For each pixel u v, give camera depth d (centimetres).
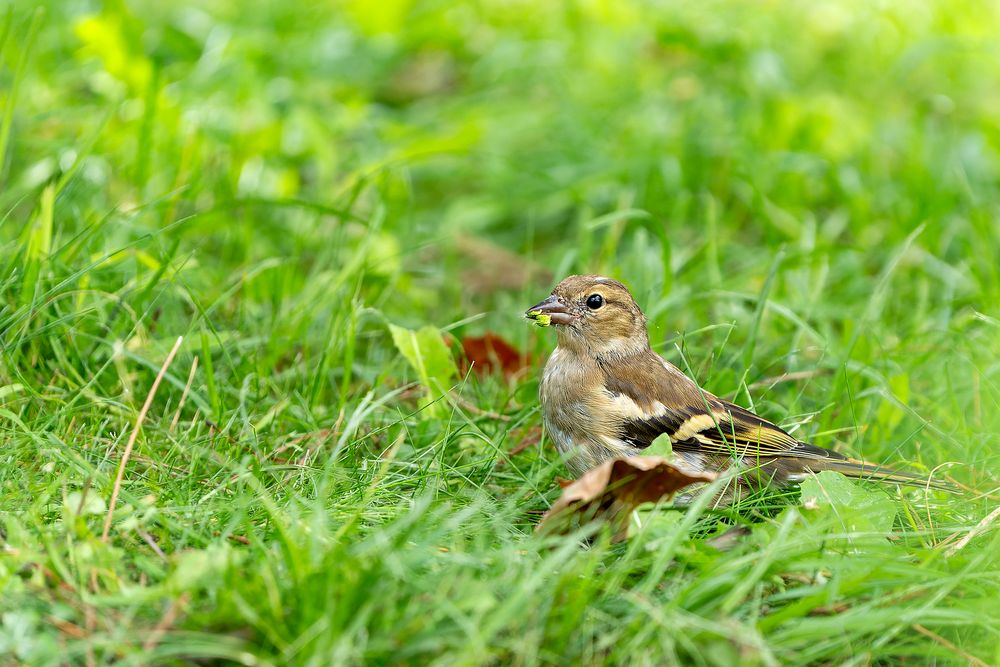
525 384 1070
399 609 636
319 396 998
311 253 1340
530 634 625
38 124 1410
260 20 1855
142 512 750
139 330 1013
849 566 713
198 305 996
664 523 730
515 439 1015
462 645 614
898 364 1115
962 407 1054
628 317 997
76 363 979
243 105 1539
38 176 1262
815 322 1249
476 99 1772
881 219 1496
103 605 648
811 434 1027
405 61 1955
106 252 1092
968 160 1570
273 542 723
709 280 1276
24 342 964
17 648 608
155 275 1020
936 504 859
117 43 1441
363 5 1902
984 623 662
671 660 624
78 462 786
